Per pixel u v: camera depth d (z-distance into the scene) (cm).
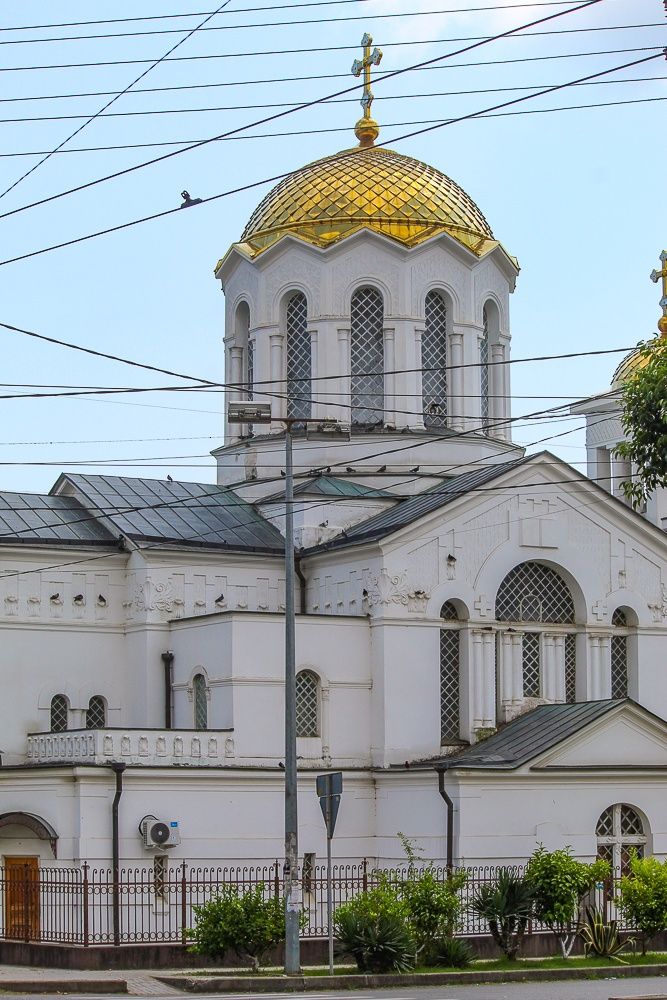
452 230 6181
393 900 4175
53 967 4372
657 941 4694
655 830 5281
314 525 5806
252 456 6162
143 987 3834
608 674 5678
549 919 4425
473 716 5453
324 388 6041
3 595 5478
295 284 6128
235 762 5169
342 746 5344
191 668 5441
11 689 5453
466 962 4222
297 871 4059
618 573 5738
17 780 5022
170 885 4691
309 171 6294
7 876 4934
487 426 5653
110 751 4991
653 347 4269
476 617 5497
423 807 5138
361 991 3781
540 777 5119
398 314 6047
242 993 3769
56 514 5772
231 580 5706
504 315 6381
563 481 5672
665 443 4091
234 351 6375
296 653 5306
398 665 5384
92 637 5594
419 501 5756
